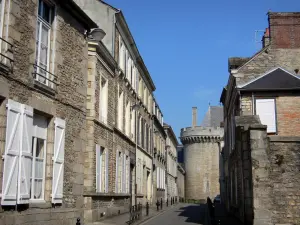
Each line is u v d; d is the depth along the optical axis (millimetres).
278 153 14000
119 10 23156
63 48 13906
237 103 21516
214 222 15102
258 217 13477
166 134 54500
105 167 20312
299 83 19922
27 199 11172
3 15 10719
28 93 11586
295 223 13508
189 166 69938
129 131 27406
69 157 14070
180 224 19594
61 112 13547
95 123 18688
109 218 20156
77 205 14484
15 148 10719
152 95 40625
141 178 32219
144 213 26297
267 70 21812
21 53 11312
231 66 23312
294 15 22594
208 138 68375
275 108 19828
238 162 19297
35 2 12117
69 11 14234
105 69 20703
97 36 18641
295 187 13758
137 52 29391
